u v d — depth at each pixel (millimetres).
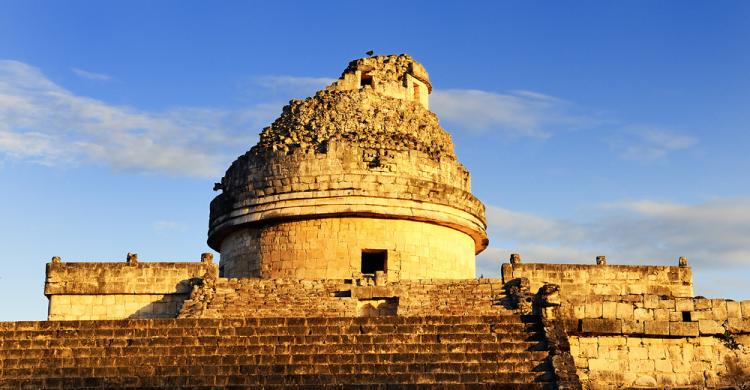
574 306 37031
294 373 32375
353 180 45156
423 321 35219
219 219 47656
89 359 33500
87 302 42938
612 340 36875
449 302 38688
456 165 48594
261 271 45531
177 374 32531
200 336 34562
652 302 37250
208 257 43656
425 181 46281
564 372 31734
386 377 31953
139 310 42750
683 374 36719
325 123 47469
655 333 36844
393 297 39250
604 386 36250
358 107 48125
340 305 38938
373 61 50531
